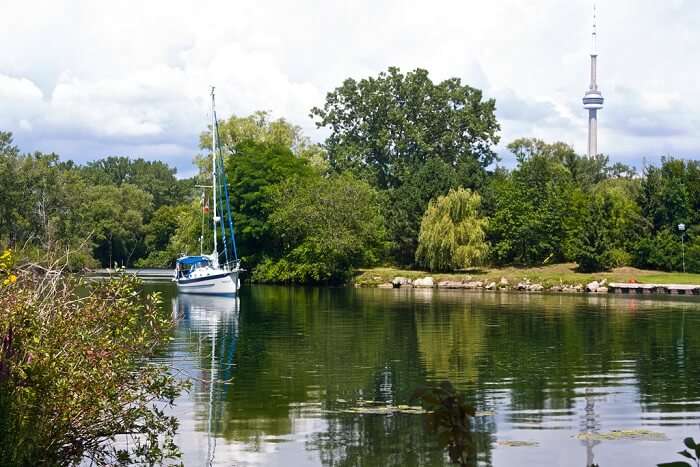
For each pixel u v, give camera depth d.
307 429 19.70
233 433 19.30
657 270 78.38
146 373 15.02
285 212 78.06
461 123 106.81
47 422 13.37
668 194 79.81
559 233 82.56
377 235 80.75
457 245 78.62
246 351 32.16
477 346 33.69
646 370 27.86
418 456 17.47
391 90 107.88
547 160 90.44
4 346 13.13
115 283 14.88
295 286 77.00
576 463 16.98
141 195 127.31
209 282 62.69
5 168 77.31
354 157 104.62
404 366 28.64
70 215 82.06
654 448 18.02
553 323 42.50
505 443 18.45
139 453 15.02
